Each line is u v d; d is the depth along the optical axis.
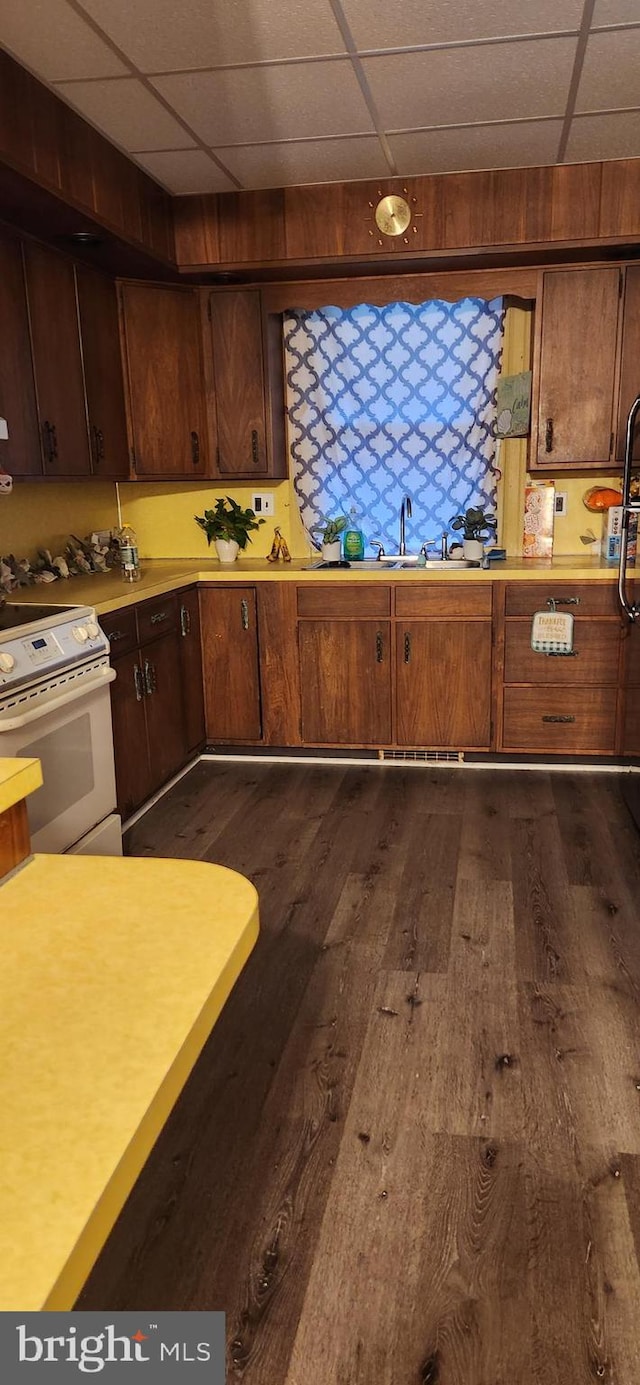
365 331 4.27
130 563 3.82
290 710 4.22
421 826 3.43
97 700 2.90
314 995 2.31
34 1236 0.47
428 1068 2.02
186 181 3.64
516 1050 2.08
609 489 4.18
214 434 4.27
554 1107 1.89
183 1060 0.61
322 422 4.39
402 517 4.34
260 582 4.11
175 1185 1.71
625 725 3.94
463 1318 1.43
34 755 2.49
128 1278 1.50
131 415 4.07
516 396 4.15
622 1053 2.06
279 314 4.28
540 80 2.77
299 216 3.79
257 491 4.53
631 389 3.95
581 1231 1.59
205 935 0.74
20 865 0.88
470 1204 1.65
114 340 3.93
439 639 4.01
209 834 3.38
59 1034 0.62
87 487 4.29
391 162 3.49
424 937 2.59
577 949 2.50
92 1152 0.52
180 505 4.60
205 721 4.31
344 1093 1.95
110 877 0.85
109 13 2.30
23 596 3.28
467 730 4.08
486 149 3.37
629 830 3.35
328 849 3.22
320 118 3.03
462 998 2.28
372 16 2.35
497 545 4.41
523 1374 1.34
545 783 3.90
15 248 3.11
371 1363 1.36
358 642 4.08
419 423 4.33
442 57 2.60
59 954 0.72
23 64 2.58
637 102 2.95
